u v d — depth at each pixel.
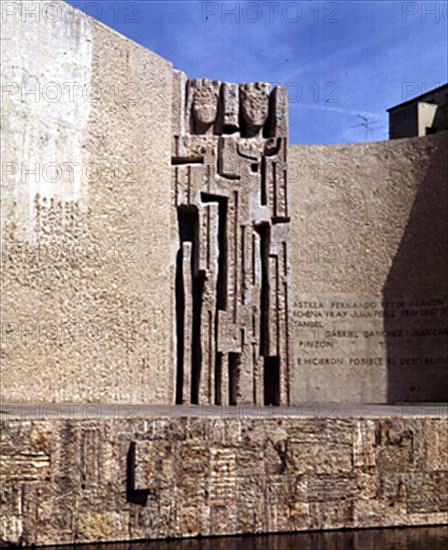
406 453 6.96
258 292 11.85
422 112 20.41
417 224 13.78
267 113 12.32
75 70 9.99
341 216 14.14
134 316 10.53
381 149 14.21
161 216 11.25
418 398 13.36
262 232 12.20
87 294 9.88
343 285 13.97
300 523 6.56
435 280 13.48
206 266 11.49
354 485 6.76
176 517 6.16
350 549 5.85
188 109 12.03
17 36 9.28
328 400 13.64
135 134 10.86
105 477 5.97
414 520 6.89
